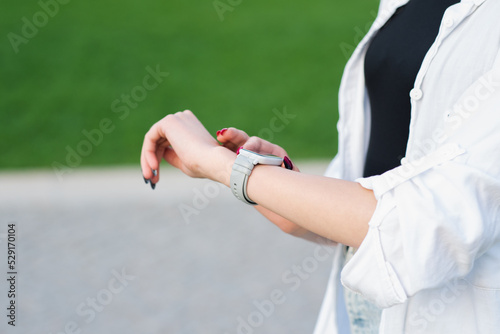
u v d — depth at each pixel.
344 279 1.05
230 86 8.73
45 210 5.32
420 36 1.30
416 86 1.21
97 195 5.55
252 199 1.13
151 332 3.78
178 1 12.80
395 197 1.00
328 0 12.87
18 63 9.31
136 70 9.25
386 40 1.38
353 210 1.03
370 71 1.43
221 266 4.49
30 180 5.88
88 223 5.11
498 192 0.98
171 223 5.11
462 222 0.97
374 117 1.48
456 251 0.98
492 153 0.99
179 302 4.09
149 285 4.28
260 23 11.42
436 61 1.17
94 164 6.45
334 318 1.65
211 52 10.02
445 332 1.16
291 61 9.62
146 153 1.39
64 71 9.12
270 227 5.06
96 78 8.92
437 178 1.00
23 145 7.00
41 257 4.62
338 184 1.06
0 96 8.30
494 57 1.09
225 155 1.18
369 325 1.49
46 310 4.00
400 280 1.00
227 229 5.02
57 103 8.12
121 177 5.92
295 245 4.79
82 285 4.29
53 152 6.81
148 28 11.06
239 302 4.08
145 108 8.05
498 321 1.12
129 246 4.77
